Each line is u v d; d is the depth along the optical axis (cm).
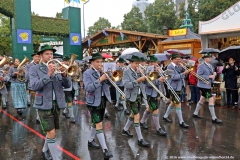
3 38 2962
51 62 414
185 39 1514
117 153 488
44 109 402
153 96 582
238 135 591
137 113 526
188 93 1169
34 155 487
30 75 408
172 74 670
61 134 614
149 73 556
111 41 2031
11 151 508
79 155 480
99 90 466
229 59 892
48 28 1914
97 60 464
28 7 1769
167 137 580
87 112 860
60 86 426
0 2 1642
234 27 1228
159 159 457
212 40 1405
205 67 705
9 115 826
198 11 3098
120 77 468
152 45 1873
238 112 832
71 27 2031
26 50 1767
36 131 644
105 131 634
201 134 600
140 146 523
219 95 1062
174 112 837
